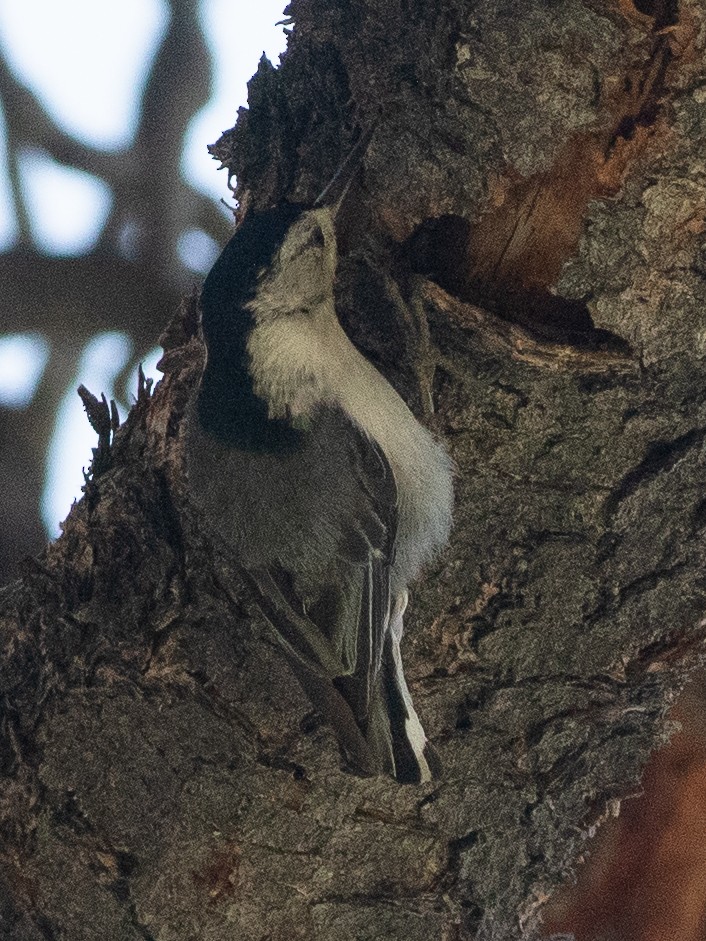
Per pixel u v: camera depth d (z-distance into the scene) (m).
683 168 6.99
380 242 7.65
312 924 7.49
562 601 7.52
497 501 7.52
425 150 7.22
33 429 14.23
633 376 7.32
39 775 7.48
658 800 8.79
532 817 7.70
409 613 7.62
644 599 7.52
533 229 7.23
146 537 7.56
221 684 7.42
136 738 7.42
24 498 13.66
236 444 7.69
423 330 7.52
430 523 7.61
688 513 7.44
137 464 7.75
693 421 7.34
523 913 7.96
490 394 7.44
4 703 7.61
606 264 7.20
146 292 14.92
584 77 6.91
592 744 7.73
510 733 7.62
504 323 7.35
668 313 7.22
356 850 7.51
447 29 7.07
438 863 7.63
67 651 7.50
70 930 7.49
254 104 7.85
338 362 7.99
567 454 7.44
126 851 7.45
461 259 7.45
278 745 7.41
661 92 6.92
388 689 7.42
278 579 7.54
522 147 7.05
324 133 7.63
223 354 7.85
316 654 7.43
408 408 7.73
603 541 7.47
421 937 7.58
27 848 7.48
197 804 7.40
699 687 8.74
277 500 7.67
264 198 8.00
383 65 7.25
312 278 7.87
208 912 7.44
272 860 7.43
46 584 7.62
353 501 7.77
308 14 7.58
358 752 7.18
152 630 7.45
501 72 6.98
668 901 8.78
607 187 7.09
